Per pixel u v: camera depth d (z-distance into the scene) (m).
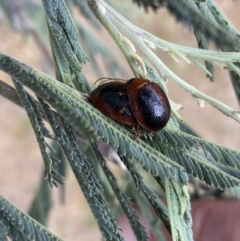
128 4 0.14
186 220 0.05
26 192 0.27
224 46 0.05
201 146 0.05
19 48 0.25
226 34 0.05
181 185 0.05
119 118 0.05
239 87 0.07
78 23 0.13
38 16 0.14
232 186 0.05
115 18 0.06
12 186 0.27
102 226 0.05
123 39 0.06
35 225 0.05
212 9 0.06
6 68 0.05
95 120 0.05
